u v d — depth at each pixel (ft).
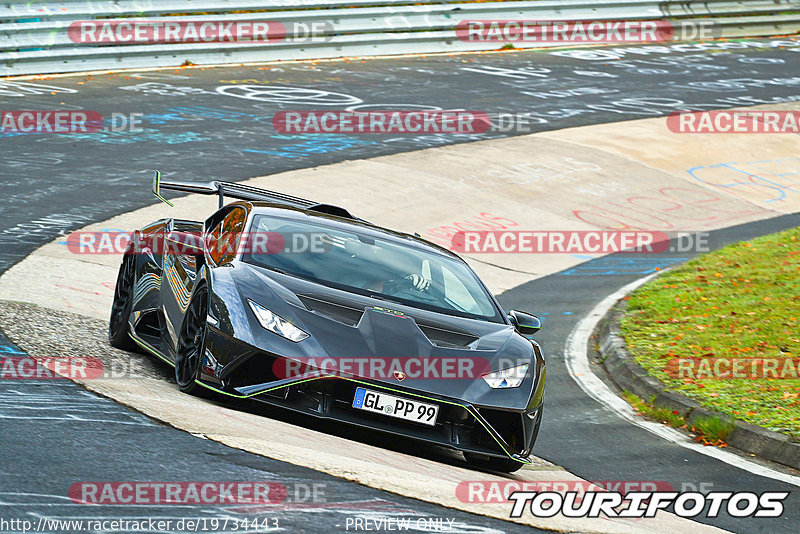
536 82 234.99
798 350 94.12
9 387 50.11
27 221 110.11
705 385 84.84
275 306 53.88
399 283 61.26
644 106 222.28
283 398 52.06
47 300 80.74
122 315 68.64
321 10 231.30
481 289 66.03
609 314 111.45
